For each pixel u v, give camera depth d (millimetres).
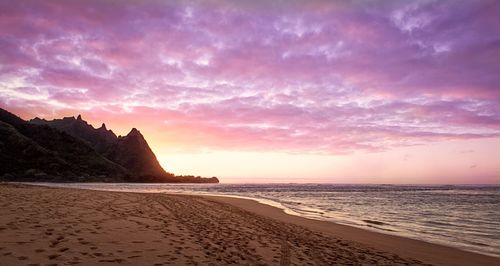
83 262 6254
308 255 9500
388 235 15898
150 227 11109
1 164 135625
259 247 9836
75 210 13719
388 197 60500
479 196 67562
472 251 12766
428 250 12461
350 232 16109
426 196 66625
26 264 5730
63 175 148250
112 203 19438
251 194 63531
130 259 6844
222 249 8891
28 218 10414
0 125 152375
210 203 28953
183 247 8500
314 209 30922
